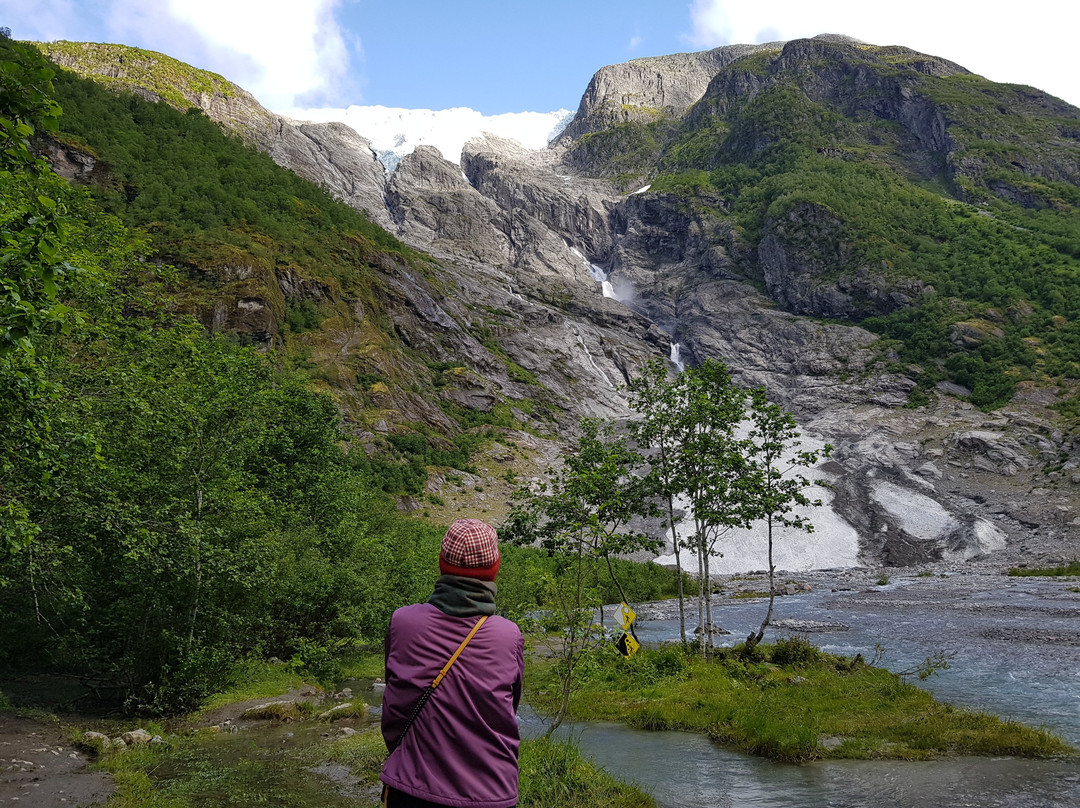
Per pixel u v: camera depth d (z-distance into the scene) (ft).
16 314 23.48
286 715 49.47
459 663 9.46
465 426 353.51
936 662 76.74
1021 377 386.11
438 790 9.00
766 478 73.20
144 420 51.39
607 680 66.69
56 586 48.32
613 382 474.49
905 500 293.64
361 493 100.94
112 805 29.01
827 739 45.98
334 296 352.08
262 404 58.18
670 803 34.12
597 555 40.06
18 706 47.88
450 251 622.95
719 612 139.13
